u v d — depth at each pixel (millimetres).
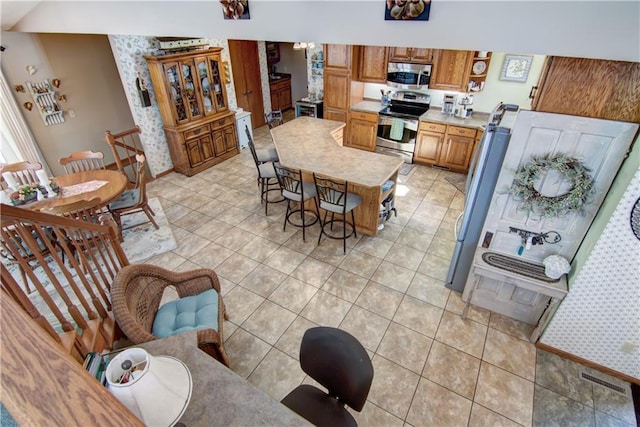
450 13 1752
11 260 3207
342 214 3906
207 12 2525
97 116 5934
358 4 1974
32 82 4977
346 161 3975
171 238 4211
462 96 5559
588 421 2340
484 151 2646
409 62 5457
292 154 4160
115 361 1259
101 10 3066
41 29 3812
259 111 8055
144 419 1176
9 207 1535
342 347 1779
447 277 3396
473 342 2895
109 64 5898
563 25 1547
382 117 5895
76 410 650
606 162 2242
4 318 748
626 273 2252
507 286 2979
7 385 661
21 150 4836
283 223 4496
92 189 3762
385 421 2355
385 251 3961
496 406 2436
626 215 2133
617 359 2533
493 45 1731
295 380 2629
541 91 2236
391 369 2686
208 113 5809
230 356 2799
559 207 2455
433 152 5730
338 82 6000
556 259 2627
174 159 5762
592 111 2148
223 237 4234
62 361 701
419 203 4898
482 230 2896
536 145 2402
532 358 2762
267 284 3510
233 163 6234
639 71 1946
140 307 2375
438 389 2545
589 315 2496
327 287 3467
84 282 2045
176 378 1293
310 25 2174
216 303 2672
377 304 3266
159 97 5176
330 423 1832
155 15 2734
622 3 1409
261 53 7602
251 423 1481
